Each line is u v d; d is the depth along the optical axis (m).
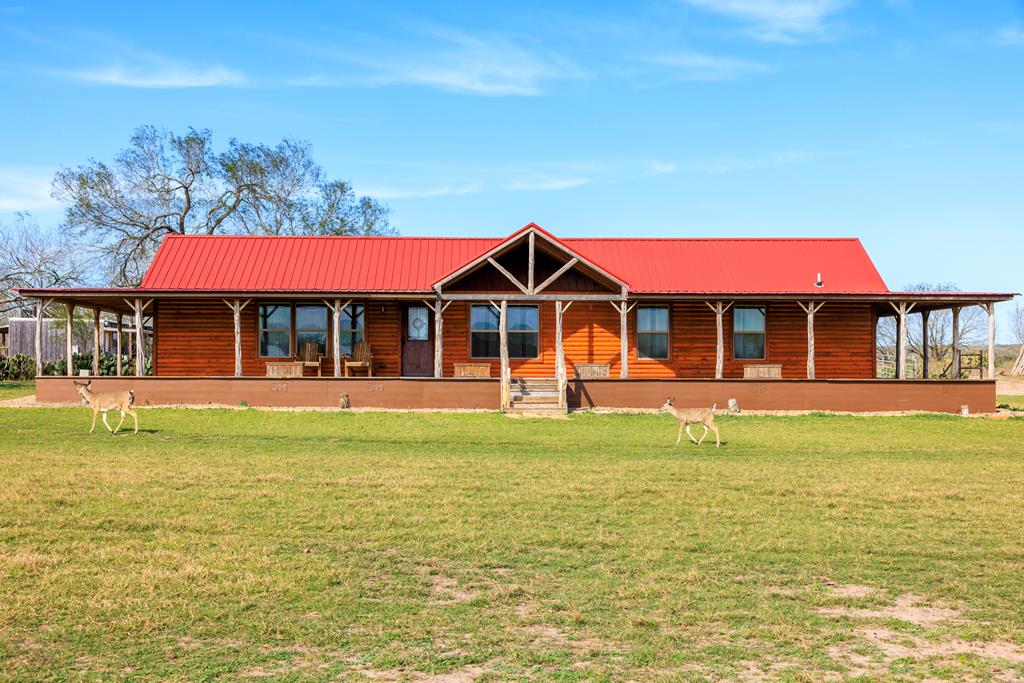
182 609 7.71
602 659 6.73
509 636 7.20
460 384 25.59
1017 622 7.61
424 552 9.77
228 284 29.08
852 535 10.69
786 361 29.56
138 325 26.08
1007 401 33.59
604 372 28.06
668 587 8.54
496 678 6.36
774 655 6.82
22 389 32.81
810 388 25.91
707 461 16.78
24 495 12.38
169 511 11.57
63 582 8.41
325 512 11.67
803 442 19.84
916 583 8.77
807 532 10.84
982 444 19.86
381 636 7.18
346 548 9.86
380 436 20.19
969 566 9.37
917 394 26.05
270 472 14.80
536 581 8.72
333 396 25.48
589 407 25.69
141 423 21.88
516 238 26.56
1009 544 10.27
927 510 12.18
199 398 25.52
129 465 15.30
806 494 13.30
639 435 20.80
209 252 30.50
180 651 6.80
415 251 31.05
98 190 45.50
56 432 20.16
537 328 29.22
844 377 29.62
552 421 23.17
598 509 12.12
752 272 30.34
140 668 6.46
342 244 31.20
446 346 29.14
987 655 6.84
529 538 10.40
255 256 30.45
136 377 25.56
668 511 12.02
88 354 40.38
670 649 6.94
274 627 7.33
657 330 29.45
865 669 6.54
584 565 9.34
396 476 14.55
